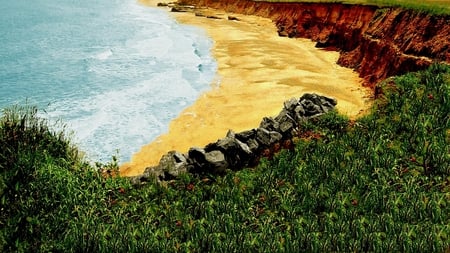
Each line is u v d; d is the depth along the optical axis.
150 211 14.98
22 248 12.97
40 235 13.44
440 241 12.27
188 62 49.56
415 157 17.02
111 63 49.84
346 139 18.45
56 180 14.92
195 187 16.30
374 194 14.77
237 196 15.61
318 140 18.69
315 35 61.47
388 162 16.67
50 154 16.47
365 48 43.72
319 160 16.92
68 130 30.70
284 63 48.28
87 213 14.31
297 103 22.06
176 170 17.30
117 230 13.67
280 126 19.77
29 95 38.97
